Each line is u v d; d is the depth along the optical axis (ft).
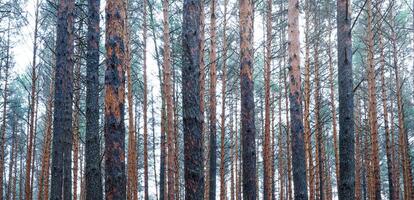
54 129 31.22
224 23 56.29
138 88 80.33
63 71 31.68
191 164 23.70
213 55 48.65
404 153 63.98
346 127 24.40
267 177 52.47
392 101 77.20
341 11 25.39
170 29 60.34
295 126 32.86
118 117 23.82
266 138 52.80
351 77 24.91
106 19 24.64
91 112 31.17
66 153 31.83
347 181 23.95
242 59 34.09
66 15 32.30
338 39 25.45
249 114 33.04
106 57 24.36
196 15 25.49
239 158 85.97
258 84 86.38
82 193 84.53
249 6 34.96
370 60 51.52
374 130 50.96
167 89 48.65
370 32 50.83
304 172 32.19
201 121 24.54
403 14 63.57
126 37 55.11
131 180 56.44
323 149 80.02
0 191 82.43
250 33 34.55
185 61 24.89
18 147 114.42
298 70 33.78
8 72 82.79
